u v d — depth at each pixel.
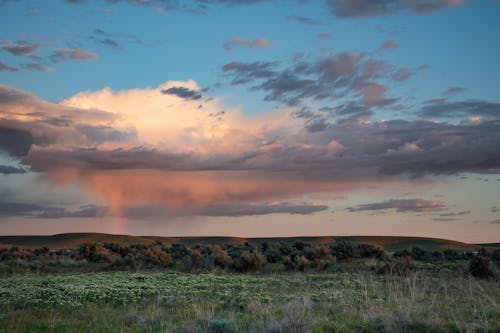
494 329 12.10
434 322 12.92
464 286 21.70
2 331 14.34
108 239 138.88
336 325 13.01
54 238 140.12
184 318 15.66
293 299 18.78
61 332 14.27
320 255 42.31
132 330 14.02
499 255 44.75
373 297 19.22
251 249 54.22
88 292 21.52
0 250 56.06
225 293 21.05
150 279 28.30
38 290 22.38
